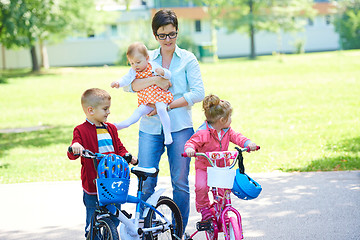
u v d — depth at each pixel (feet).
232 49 193.47
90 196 18.20
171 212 19.90
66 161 41.96
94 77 125.80
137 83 20.15
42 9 132.67
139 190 18.58
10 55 172.96
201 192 19.06
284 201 26.58
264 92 83.15
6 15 124.88
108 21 153.69
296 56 165.07
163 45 20.06
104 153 18.30
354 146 40.96
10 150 48.03
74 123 64.44
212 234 19.36
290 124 54.80
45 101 86.58
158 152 20.66
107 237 17.40
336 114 59.06
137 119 20.04
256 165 36.24
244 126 54.75
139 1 185.16
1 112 76.13
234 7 172.24
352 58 138.51
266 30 175.11
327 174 32.17
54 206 27.84
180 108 20.24
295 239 21.09
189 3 181.06
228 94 82.74
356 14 181.78
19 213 26.71
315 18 199.62
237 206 26.03
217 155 18.38
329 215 23.98
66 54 180.34
